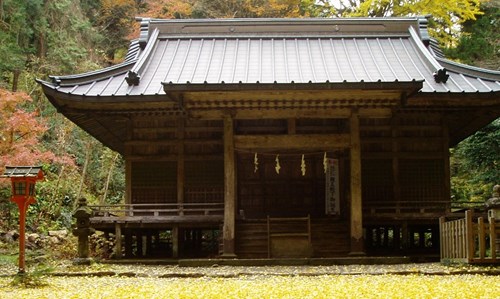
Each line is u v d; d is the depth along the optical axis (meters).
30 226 25.95
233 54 21.98
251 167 23.66
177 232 20.11
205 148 22.17
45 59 32.00
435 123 22.23
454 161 31.84
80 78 20.52
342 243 19.25
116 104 19.88
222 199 21.86
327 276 13.95
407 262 17.48
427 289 11.20
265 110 18.86
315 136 18.73
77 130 31.28
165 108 20.50
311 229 19.47
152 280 13.87
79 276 14.93
